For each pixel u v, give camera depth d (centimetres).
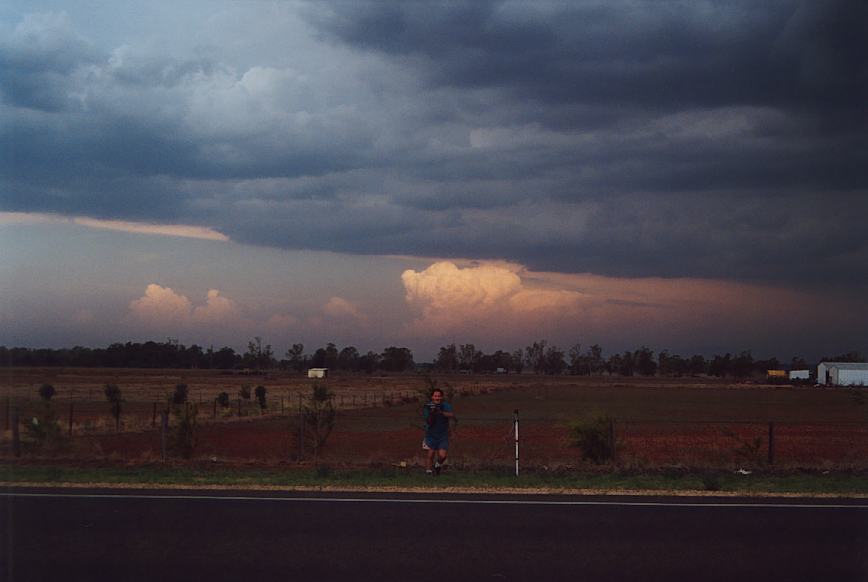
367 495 1338
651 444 2977
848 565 884
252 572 833
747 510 1212
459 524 1085
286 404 6244
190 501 1260
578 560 895
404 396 7912
